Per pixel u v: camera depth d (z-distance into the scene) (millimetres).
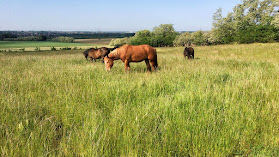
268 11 50531
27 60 12914
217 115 2957
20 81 5254
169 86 4797
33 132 2430
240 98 3727
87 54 12633
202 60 11273
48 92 4211
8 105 3277
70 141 2305
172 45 84500
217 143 2338
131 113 3059
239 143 2385
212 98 3703
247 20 52688
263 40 38125
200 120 2758
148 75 6219
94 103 3525
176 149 2275
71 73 6621
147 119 2822
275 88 4293
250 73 6293
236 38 42656
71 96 3955
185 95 3883
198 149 2232
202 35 72938
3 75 6141
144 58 7305
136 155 1943
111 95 4059
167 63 9984
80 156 2020
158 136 2451
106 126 2566
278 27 37750
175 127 2654
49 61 12102
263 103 3490
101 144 2174
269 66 8484
